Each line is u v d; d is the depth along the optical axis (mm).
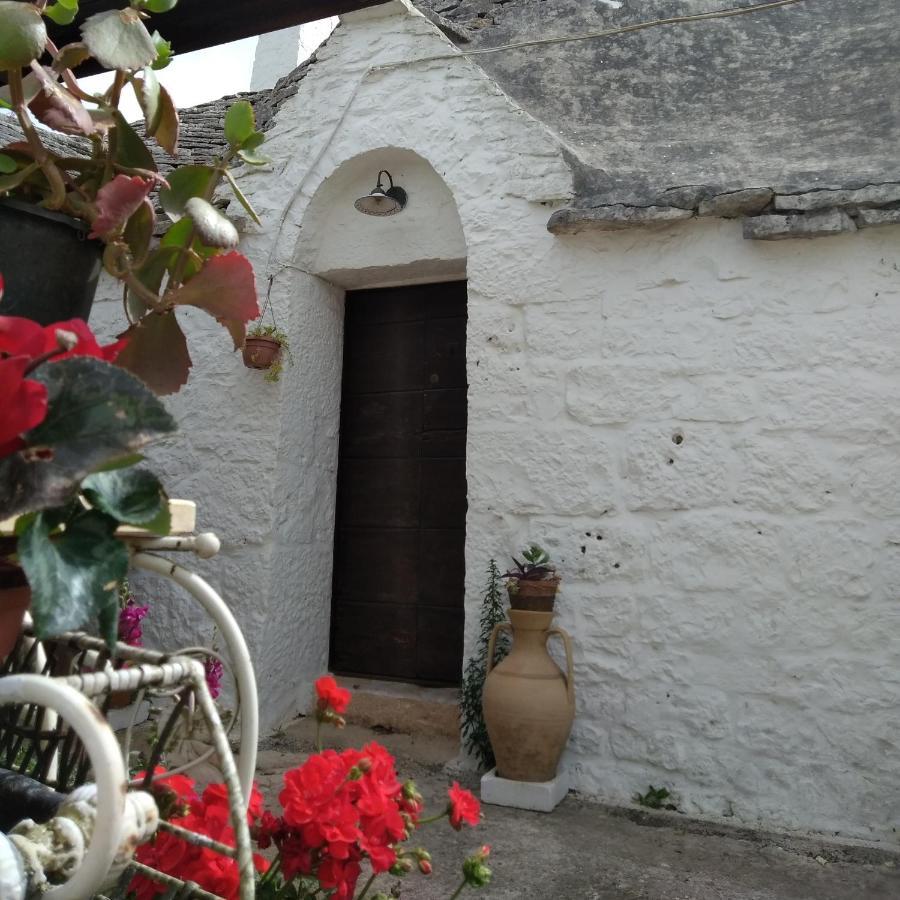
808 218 3170
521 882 2525
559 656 3402
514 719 3088
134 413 740
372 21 4172
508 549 3537
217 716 927
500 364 3654
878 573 3043
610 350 3494
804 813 3008
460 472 4324
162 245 1243
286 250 4168
